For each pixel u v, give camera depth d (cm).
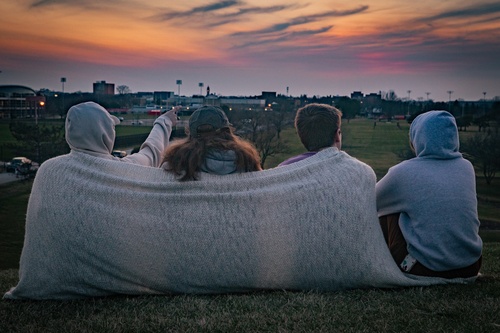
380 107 19138
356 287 363
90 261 339
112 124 379
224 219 339
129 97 16712
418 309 323
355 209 349
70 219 336
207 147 350
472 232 361
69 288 347
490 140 4406
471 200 362
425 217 361
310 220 344
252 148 360
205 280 348
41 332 294
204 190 343
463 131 7325
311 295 344
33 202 349
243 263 344
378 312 318
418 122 389
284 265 348
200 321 304
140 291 351
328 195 347
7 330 300
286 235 342
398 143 7831
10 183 4275
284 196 343
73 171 348
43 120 11831
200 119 363
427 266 365
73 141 363
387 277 357
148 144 422
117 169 351
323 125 374
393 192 379
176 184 341
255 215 341
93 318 312
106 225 335
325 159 361
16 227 2888
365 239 352
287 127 7188
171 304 333
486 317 309
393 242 382
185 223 338
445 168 368
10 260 2205
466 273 373
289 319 308
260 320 306
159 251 339
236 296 349
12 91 13975
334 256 348
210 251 341
